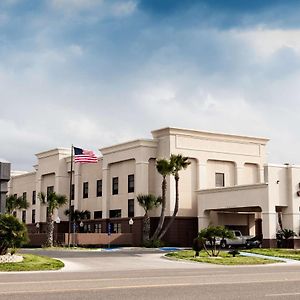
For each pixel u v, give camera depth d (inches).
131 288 597.9
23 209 2933.1
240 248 1991.9
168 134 2253.9
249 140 2431.1
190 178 2285.9
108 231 2321.6
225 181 2367.1
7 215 1088.2
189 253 1461.6
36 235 2245.3
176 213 2132.1
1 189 1279.5
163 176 2126.0
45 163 2802.7
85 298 511.8
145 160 2283.5
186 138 2285.9
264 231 1889.8
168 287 611.5
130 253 1632.6
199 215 2190.0
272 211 1879.9
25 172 3238.2
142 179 2267.5
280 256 1435.8
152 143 2309.3
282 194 1911.9
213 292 566.9
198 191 2203.5
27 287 606.2
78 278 750.5
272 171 1907.0
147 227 2161.7
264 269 995.9
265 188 1900.8
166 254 1466.5
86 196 2600.9
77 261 1254.3
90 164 2596.0
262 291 578.9
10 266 973.2
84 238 2190.0
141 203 2162.9
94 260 1296.8
